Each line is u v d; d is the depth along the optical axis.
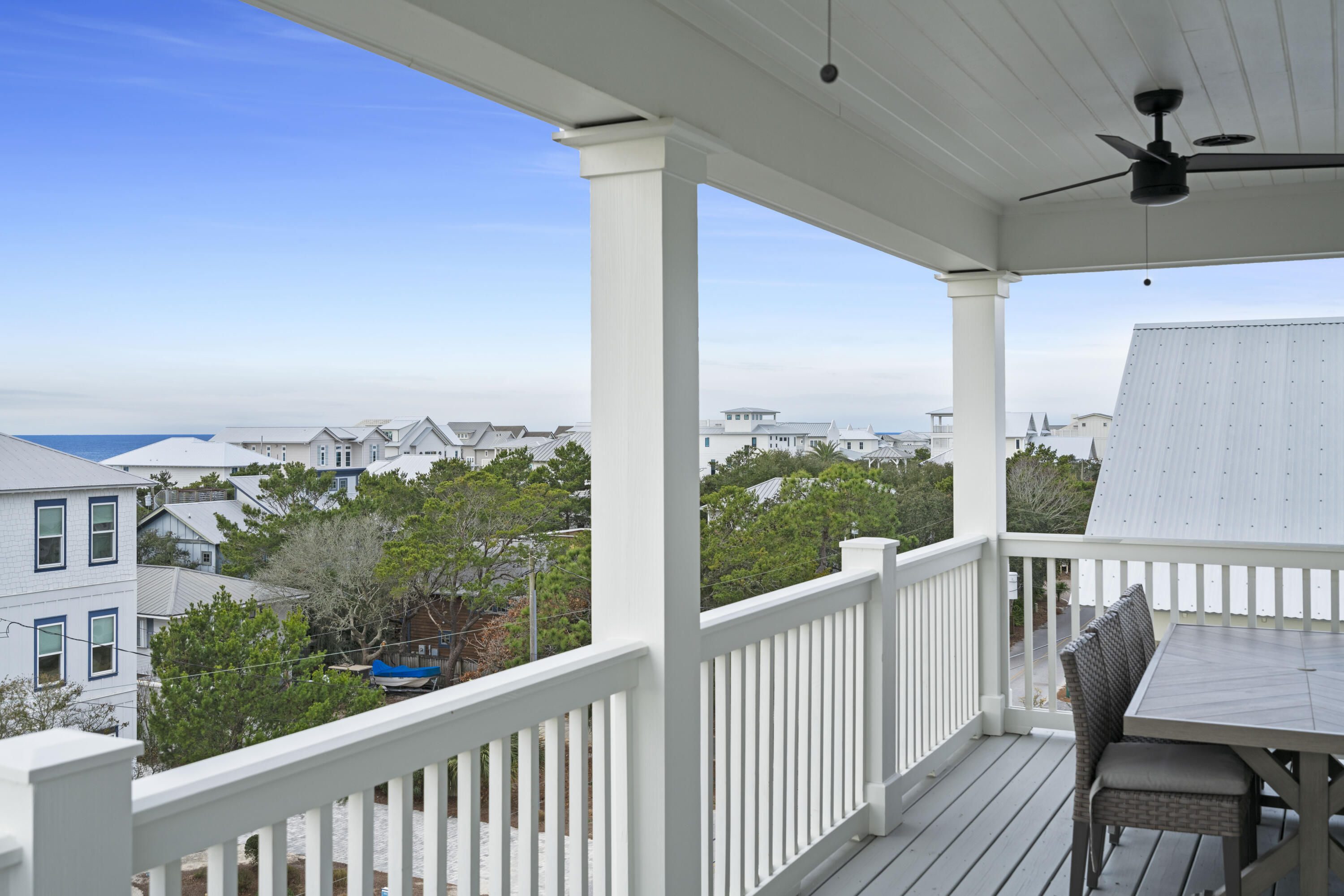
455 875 3.72
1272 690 3.15
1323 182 4.63
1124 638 3.72
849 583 3.69
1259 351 13.39
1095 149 4.10
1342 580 9.21
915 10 2.74
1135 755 3.16
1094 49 3.03
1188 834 3.83
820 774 3.59
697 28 2.72
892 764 3.96
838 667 3.74
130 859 1.39
